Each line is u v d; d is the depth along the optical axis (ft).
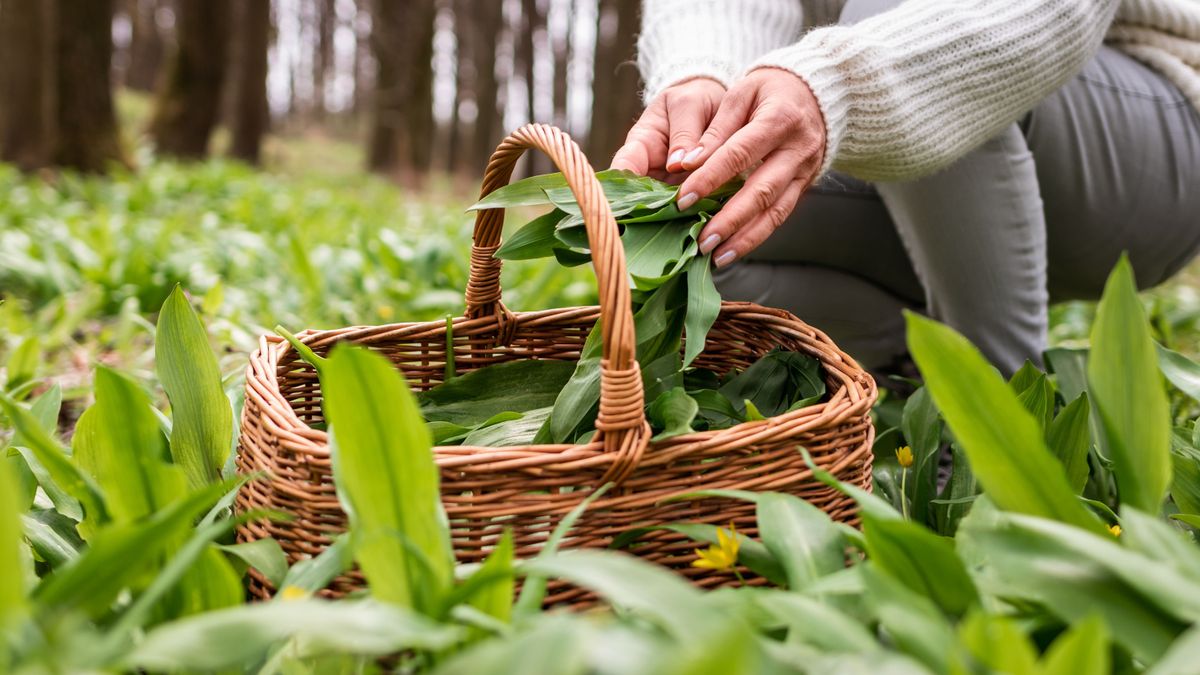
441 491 3.39
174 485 3.30
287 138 81.51
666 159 4.80
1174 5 6.29
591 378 4.05
